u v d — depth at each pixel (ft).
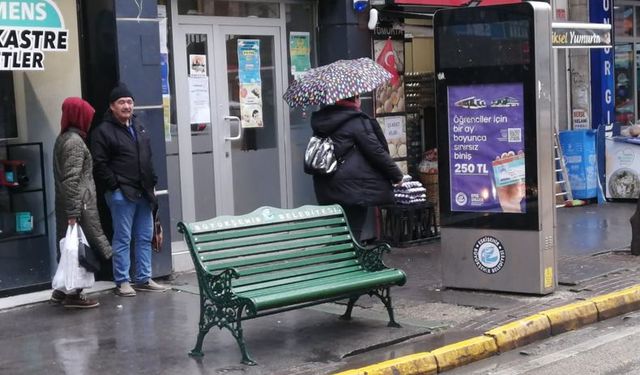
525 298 26.58
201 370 20.31
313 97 25.73
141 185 27.25
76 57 28.63
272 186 34.71
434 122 40.06
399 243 35.58
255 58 33.94
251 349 21.90
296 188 35.58
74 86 28.68
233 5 33.04
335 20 35.19
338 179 25.96
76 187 25.12
